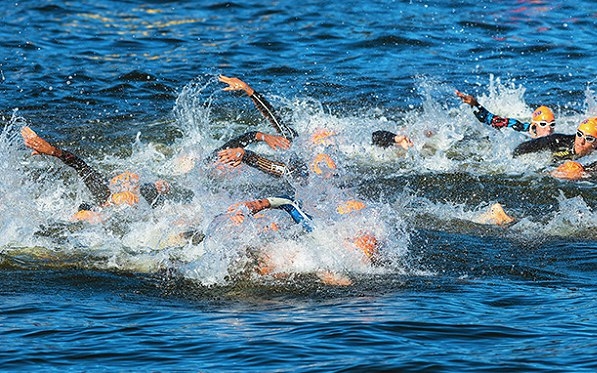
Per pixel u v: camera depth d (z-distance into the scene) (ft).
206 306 91.86
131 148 149.18
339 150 134.41
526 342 80.74
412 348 79.36
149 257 105.40
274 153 146.51
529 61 194.80
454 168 140.56
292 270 101.65
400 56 196.85
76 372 74.95
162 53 196.24
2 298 93.30
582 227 119.24
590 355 77.41
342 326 84.53
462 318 87.04
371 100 171.12
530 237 115.65
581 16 223.30
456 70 189.26
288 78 182.19
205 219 112.88
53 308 90.58
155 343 81.10
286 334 82.94
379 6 229.66
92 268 102.89
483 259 106.93
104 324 85.97
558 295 94.27
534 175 136.56
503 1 235.40
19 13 220.84
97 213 114.83
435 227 118.42
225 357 77.82
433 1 233.55
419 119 161.38
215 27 214.28
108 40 203.82
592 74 187.32
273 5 230.48
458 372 74.23
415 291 95.81
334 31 211.00
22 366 75.92
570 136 143.13
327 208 106.52
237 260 102.06
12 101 166.50
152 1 234.58
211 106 167.43
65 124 157.69
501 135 154.40
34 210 117.29
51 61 188.75
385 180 134.72
